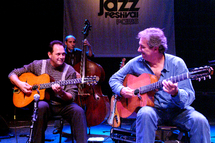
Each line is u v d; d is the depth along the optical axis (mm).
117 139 2877
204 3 6516
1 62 6332
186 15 6586
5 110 6156
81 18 5980
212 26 6586
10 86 6348
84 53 3898
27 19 6359
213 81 6539
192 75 2088
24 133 4008
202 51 6656
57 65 2910
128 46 6004
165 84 2086
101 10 6020
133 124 2873
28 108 2920
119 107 2674
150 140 2123
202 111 5957
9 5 6273
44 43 6426
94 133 4004
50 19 6398
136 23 6023
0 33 6297
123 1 6016
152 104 2412
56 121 4012
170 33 5965
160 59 2479
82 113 2686
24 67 3031
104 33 6020
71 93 2811
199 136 2129
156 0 5980
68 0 5973
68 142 3469
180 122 2275
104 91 6652
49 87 2783
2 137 3674
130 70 2678
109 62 6691
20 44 6379
